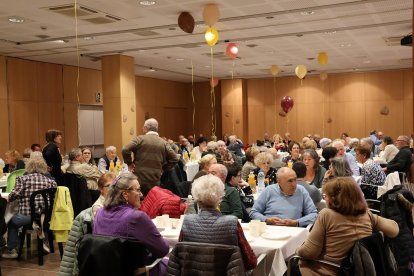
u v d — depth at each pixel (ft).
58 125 41.52
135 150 17.79
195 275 8.08
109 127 36.99
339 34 30.35
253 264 8.65
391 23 27.25
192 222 8.73
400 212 10.91
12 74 37.09
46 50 34.35
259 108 58.90
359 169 21.99
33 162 16.66
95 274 8.42
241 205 13.38
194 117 62.18
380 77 53.06
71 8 22.31
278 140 41.19
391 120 52.70
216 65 45.01
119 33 28.63
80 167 19.21
